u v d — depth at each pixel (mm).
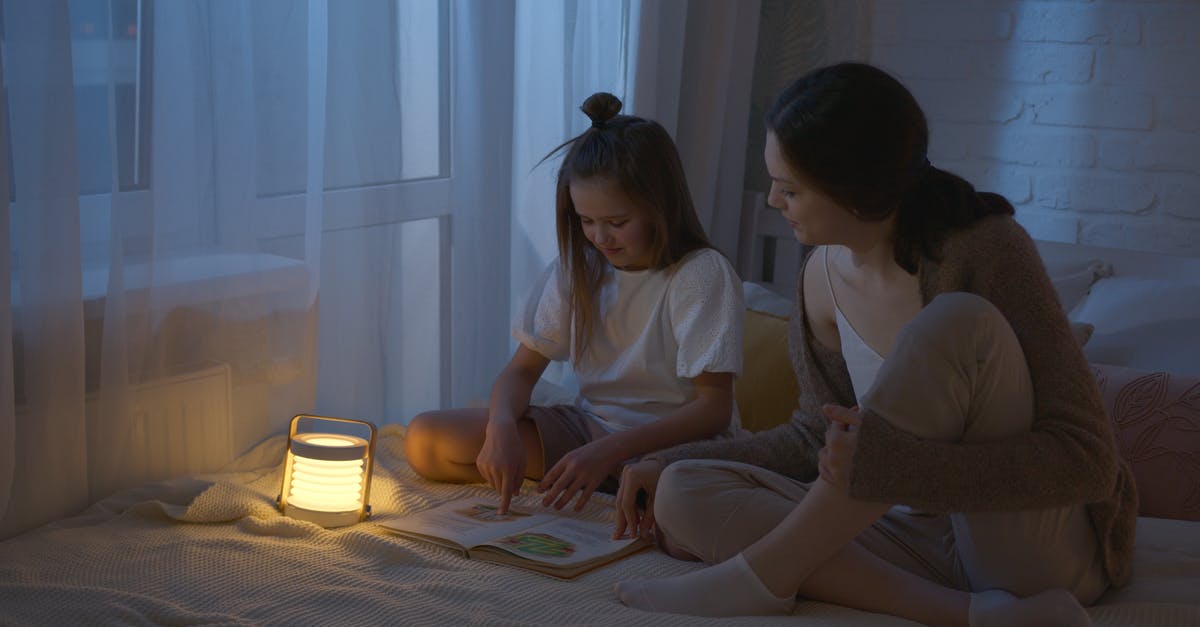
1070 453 1103
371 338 1909
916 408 1106
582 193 1580
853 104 1151
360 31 1811
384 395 1957
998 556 1164
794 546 1182
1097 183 2479
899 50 2676
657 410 1685
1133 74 2404
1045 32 2488
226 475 1660
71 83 1410
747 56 2684
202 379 1646
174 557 1376
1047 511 1134
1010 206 1266
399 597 1273
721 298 1621
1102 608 1190
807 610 1231
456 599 1273
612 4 2314
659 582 1259
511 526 1505
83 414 1491
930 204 1228
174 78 1562
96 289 1536
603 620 1181
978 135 2607
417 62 1941
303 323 1743
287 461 1555
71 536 1428
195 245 1625
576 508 1532
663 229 1608
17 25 1377
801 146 1161
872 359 1328
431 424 1687
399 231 1938
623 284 1690
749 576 1198
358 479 1534
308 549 1423
